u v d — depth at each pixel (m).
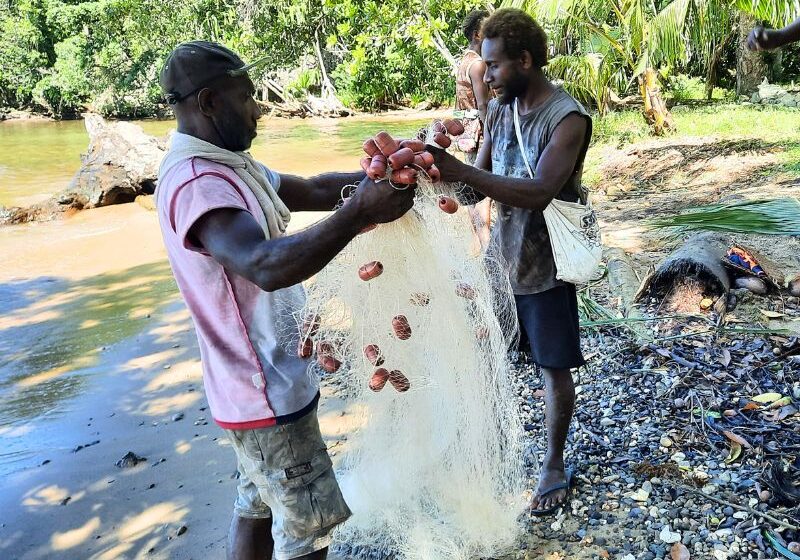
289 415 2.17
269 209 2.15
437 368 2.51
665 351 4.09
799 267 4.84
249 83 2.18
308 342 2.21
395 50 22.41
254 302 2.13
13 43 29.94
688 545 2.69
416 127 20.39
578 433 3.49
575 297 3.03
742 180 8.20
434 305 2.44
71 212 11.14
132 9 27.44
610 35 12.39
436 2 14.16
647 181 9.23
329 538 2.32
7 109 31.27
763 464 3.07
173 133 2.17
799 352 3.93
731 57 20.47
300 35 23.92
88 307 6.55
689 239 5.13
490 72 2.79
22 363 5.30
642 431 3.43
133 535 3.16
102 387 4.78
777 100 15.15
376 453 2.66
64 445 4.02
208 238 1.95
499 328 2.65
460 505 2.69
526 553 2.75
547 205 2.62
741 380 3.75
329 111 25.27
